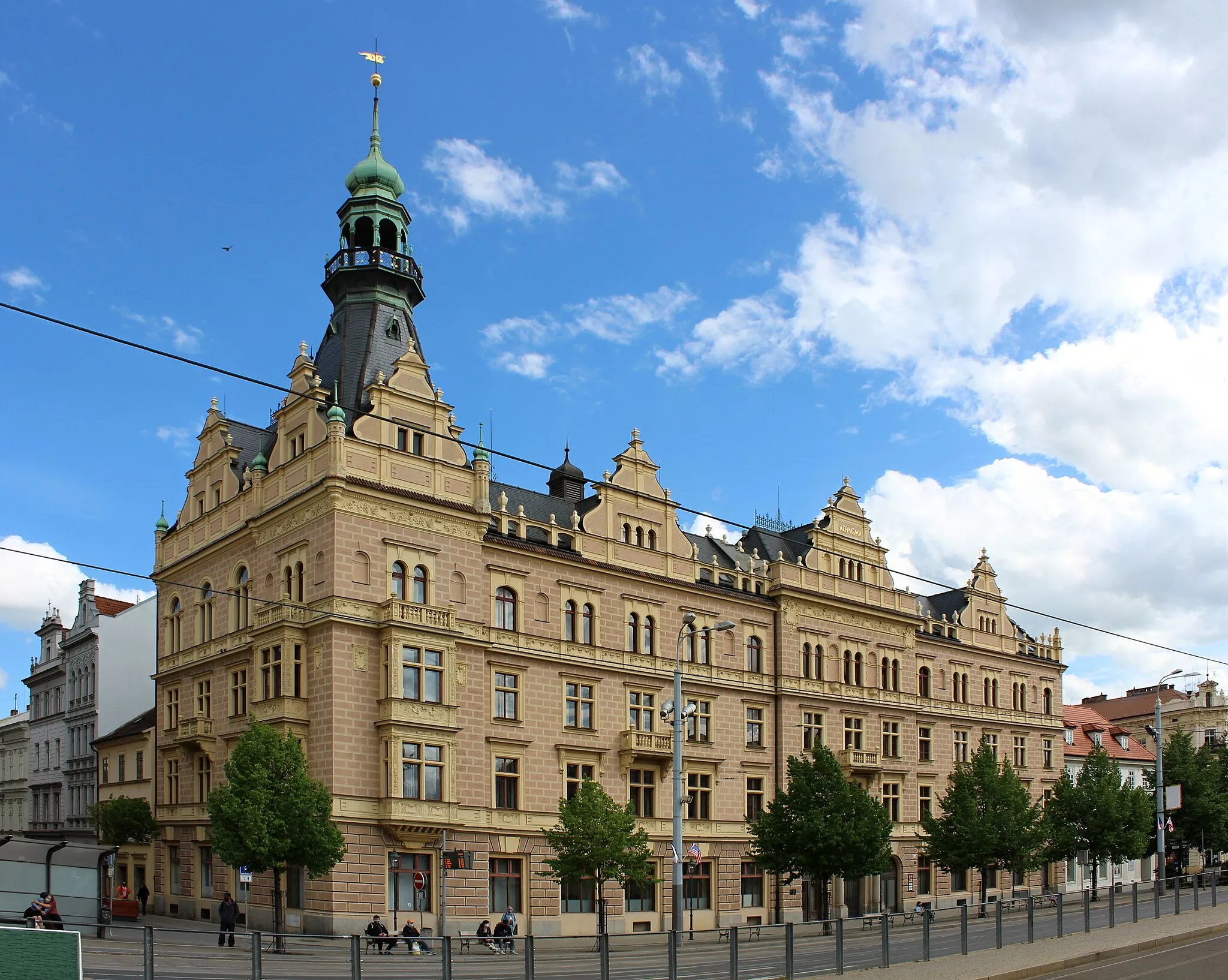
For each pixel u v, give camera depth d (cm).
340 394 5809
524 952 2598
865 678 7681
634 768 6247
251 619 5781
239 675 5809
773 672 7119
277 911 4741
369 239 6278
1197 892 5428
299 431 5700
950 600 9038
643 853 5344
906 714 7919
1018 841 7112
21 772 9256
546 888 5678
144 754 6919
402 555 5434
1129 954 3850
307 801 4703
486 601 5731
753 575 7181
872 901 7312
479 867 5406
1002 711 8888
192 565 6406
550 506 6550
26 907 4412
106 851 4728
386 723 5150
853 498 7931
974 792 7225
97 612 8275
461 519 5681
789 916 6788
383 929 4653
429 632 5350
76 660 8481
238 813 4631
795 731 7100
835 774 6234
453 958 3005
